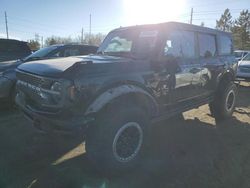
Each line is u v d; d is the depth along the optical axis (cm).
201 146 424
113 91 308
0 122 517
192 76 444
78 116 286
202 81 480
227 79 580
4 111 598
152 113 374
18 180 314
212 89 522
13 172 331
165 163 364
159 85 377
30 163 355
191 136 469
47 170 338
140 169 347
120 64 330
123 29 452
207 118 582
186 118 576
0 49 873
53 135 318
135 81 339
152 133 477
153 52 376
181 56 424
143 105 360
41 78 305
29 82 334
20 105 359
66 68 292
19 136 446
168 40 393
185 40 436
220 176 332
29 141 427
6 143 417
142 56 379
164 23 400
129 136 332
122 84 325
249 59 1146
